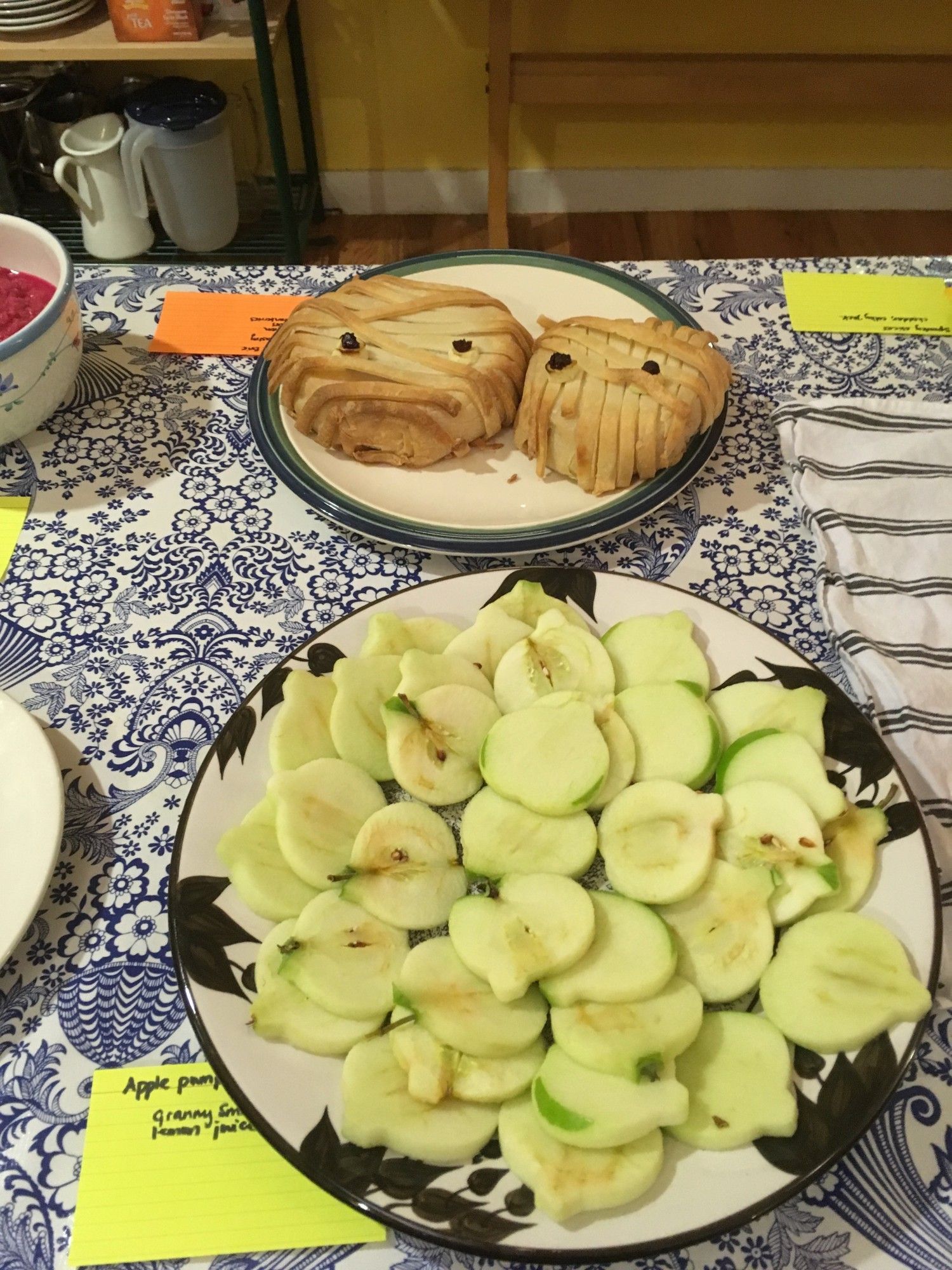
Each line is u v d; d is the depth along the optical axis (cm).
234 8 141
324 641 55
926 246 190
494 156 163
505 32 146
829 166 191
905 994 42
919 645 60
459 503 67
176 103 151
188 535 68
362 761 50
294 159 188
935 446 70
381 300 71
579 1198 36
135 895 51
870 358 80
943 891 50
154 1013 48
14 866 48
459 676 52
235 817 49
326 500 64
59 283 68
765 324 83
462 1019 41
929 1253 41
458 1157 39
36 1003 48
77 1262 41
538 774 47
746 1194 38
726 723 52
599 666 53
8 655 62
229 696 60
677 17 164
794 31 166
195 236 166
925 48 169
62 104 156
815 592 64
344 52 169
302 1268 41
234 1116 44
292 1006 42
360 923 44
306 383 67
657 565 66
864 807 49
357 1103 39
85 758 57
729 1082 40
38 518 69
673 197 195
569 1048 40
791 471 71
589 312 79
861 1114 39
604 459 64
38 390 69
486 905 43
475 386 66
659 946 42
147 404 77
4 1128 44
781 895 45
